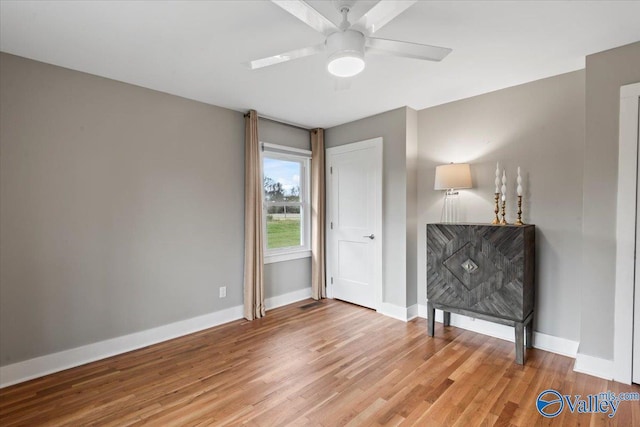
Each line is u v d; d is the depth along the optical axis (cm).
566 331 259
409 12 175
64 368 241
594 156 226
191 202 314
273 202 392
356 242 391
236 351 270
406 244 340
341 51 155
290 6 134
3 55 217
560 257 262
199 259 320
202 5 167
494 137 296
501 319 256
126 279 273
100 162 259
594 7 170
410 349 271
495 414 185
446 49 166
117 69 246
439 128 335
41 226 232
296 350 271
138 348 278
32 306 229
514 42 208
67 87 243
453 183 296
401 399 200
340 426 176
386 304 358
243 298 354
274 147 379
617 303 218
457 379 223
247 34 197
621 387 211
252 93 298
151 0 162
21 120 224
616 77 217
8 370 219
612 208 220
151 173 287
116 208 267
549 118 266
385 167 357
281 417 184
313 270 424
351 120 388
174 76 260
